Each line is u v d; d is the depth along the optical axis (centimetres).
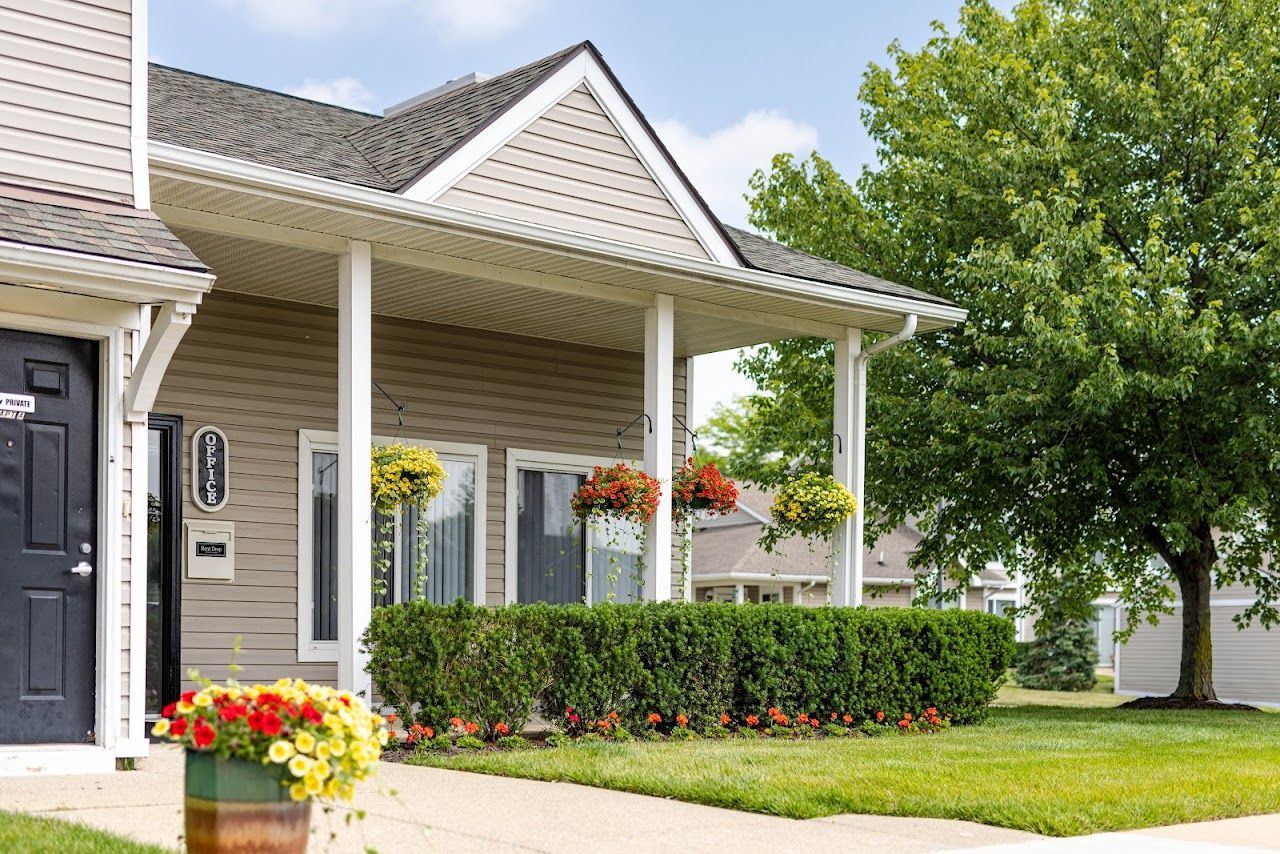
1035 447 1538
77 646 722
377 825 589
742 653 1019
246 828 407
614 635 945
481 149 984
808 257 1270
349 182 893
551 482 1302
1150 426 1545
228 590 1059
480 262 994
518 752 842
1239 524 1480
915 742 971
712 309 1140
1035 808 646
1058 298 1410
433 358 1217
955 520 1625
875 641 1092
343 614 891
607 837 572
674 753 845
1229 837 607
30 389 714
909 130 1745
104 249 693
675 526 1437
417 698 873
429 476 955
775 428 1886
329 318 1140
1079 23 1684
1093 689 3052
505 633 899
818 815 640
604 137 1060
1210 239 1558
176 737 411
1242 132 1491
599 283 1055
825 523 1181
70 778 686
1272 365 1402
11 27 736
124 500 738
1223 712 1519
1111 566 1780
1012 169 1538
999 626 1188
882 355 1586
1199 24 1523
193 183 818
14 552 704
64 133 747
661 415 1077
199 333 1062
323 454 1132
